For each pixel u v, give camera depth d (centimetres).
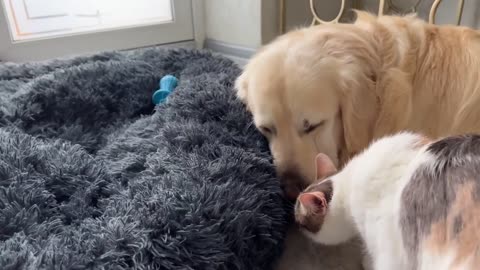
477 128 106
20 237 81
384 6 174
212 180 92
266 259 88
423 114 111
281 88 105
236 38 200
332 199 96
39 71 158
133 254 74
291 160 107
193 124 112
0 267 72
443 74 109
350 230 95
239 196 89
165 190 87
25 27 182
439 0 154
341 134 113
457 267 61
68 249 78
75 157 106
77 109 138
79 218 91
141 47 207
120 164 104
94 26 197
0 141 106
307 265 94
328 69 107
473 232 62
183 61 166
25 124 126
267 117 109
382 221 80
